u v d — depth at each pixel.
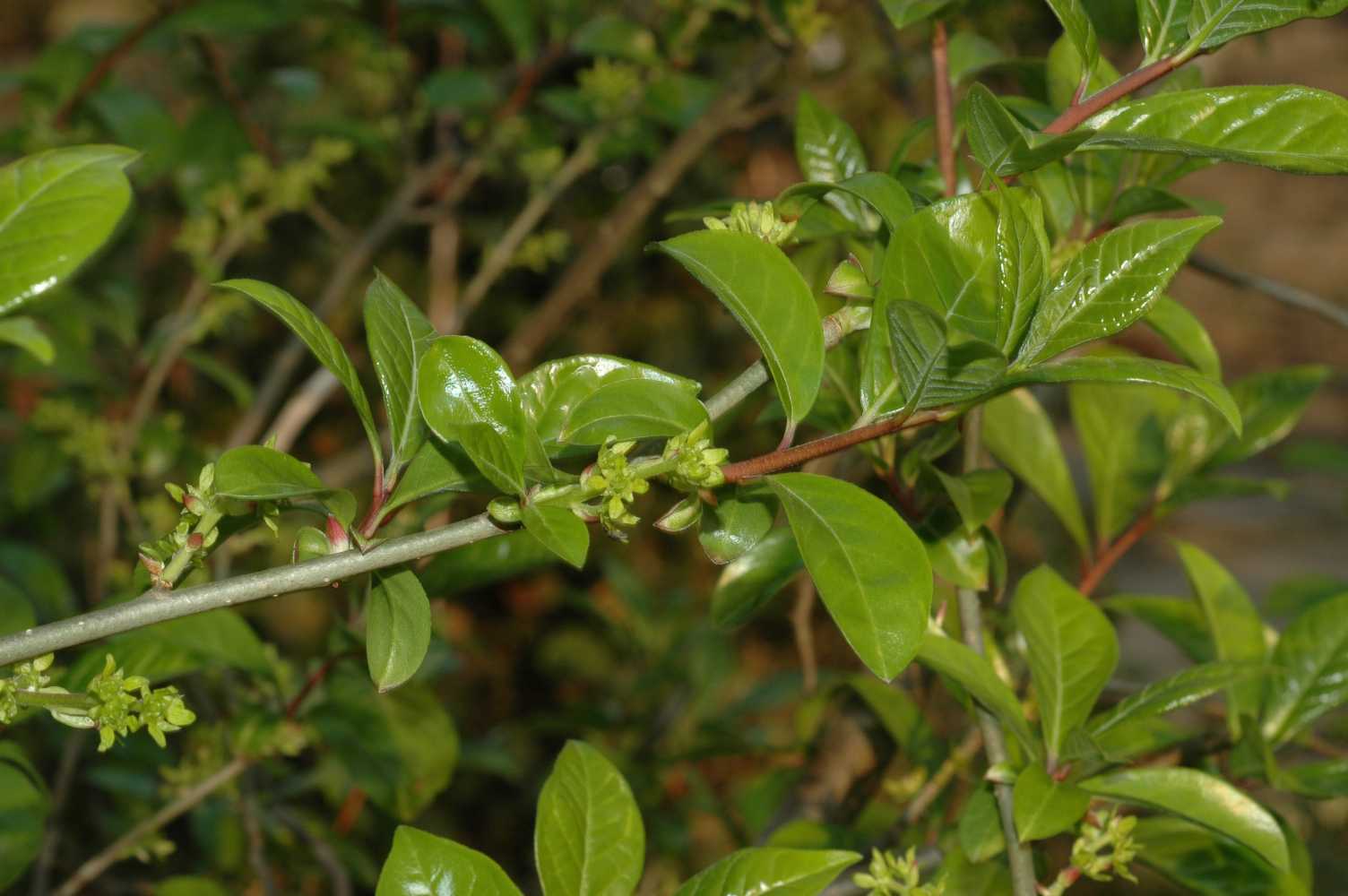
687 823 2.10
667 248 0.98
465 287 2.70
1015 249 0.97
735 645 2.78
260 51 2.57
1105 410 1.28
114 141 1.94
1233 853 1.14
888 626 0.96
